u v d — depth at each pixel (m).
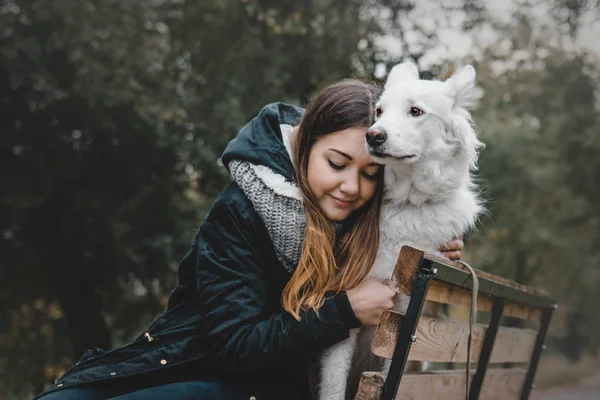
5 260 8.15
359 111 2.46
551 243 13.44
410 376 2.11
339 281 2.48
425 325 2.09
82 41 7.20
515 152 11.77
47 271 8.46
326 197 2.47
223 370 2.35
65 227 8.12
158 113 7.59
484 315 3.03
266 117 2.50
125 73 7.43
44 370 9.16
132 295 9.09
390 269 2.66
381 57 8.27
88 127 7.93
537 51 10.73
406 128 2.50
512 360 2.93
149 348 2.44
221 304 2.32
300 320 2.23
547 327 3.25
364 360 2.78
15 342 9.18
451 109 2.63
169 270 8.44
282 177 2.38
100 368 2.42
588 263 14.77
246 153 2.41
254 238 2.40
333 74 8.20
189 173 8.60
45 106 7.71
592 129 11.71
